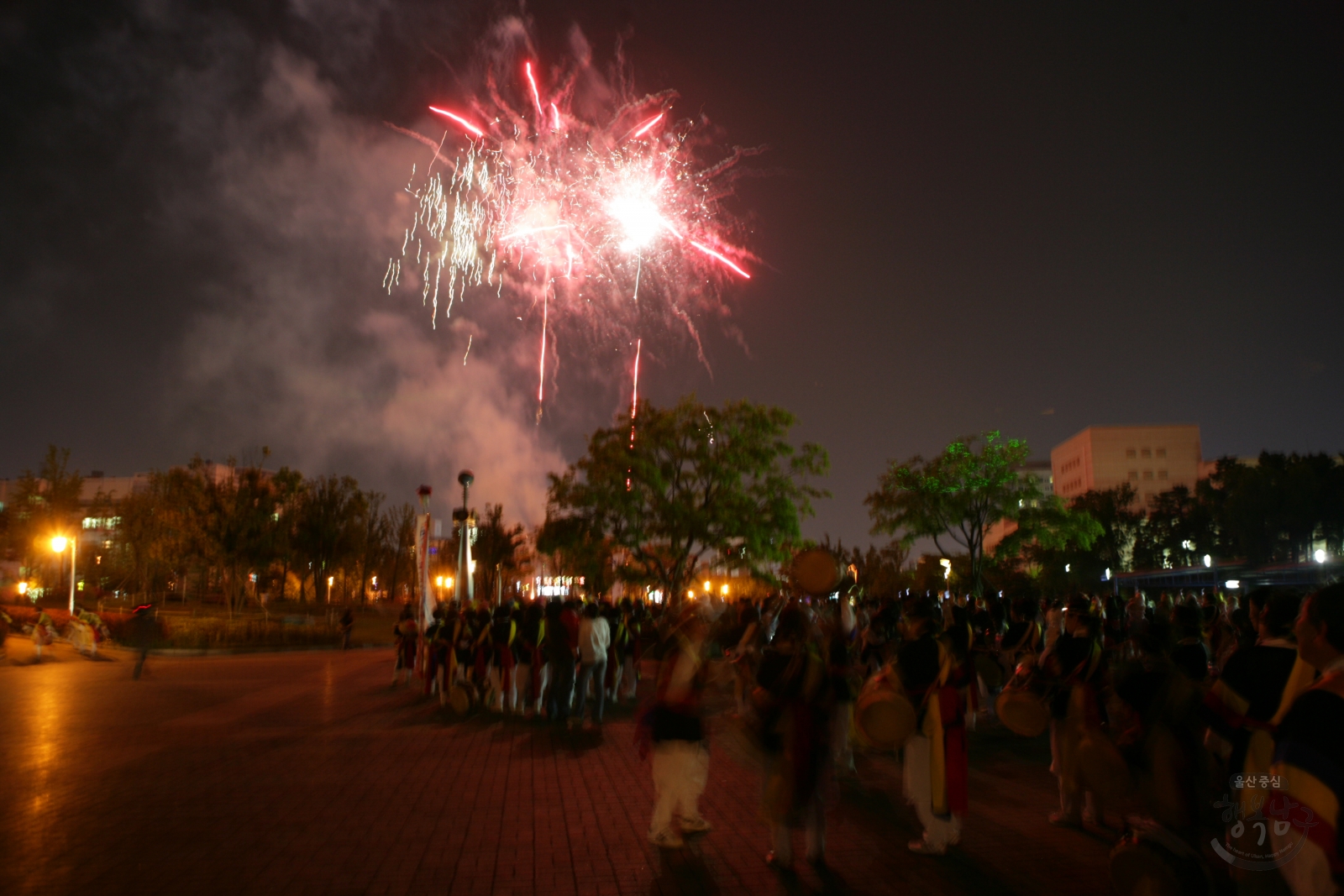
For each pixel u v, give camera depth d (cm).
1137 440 11694
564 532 3131
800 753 636
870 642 1313
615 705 1611
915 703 686
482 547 5381
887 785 942
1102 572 6638
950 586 4147
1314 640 309
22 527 5781
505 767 1019
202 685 1997
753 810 828
